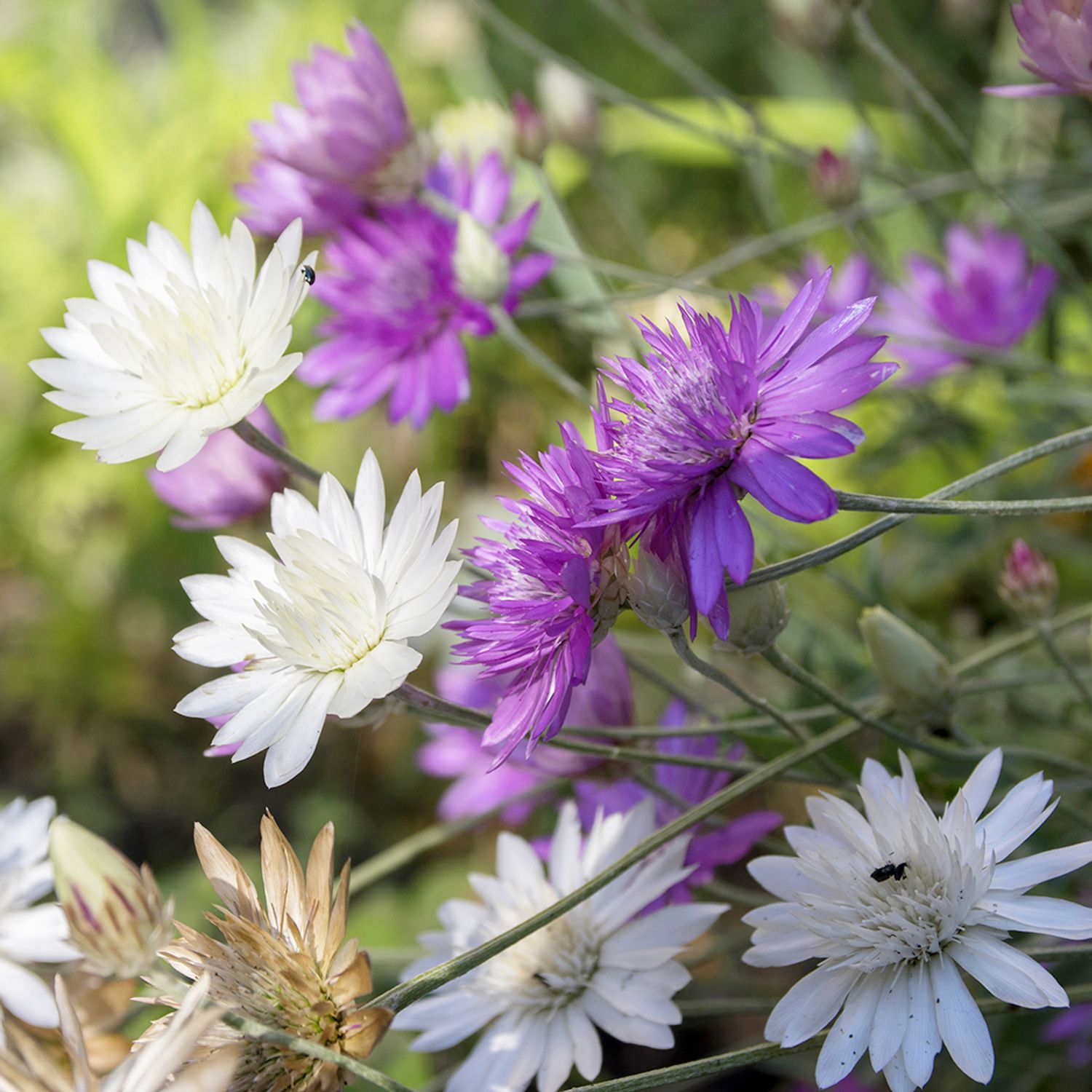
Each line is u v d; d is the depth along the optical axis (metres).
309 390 0.98
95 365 0.51
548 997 0.52
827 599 0.72
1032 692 0.63
